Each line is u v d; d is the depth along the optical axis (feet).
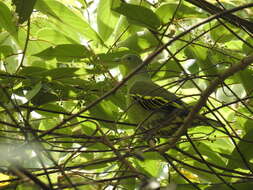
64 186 11.41
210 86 13.75
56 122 18.02
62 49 16.12
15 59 18.61
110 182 14.21
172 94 17.72
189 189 16.70
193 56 17.85
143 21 16.65
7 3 18.02
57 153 17.13
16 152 11.31
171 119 14.88
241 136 17.80
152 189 10.00
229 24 17.88
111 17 18.30
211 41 17.84
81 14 17.57
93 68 16.33
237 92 18.97
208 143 18.01
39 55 16.28
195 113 14.08
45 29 17.78
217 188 16.17
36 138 11.91
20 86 16.05
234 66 13.55
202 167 17.39
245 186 16.10
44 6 17.03
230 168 16.42
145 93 15.96
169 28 18.24
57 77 16.12
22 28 17.88
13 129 15.10
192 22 19.60
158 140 17.46
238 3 20.79
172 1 18.83
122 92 17.85
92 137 12.53
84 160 17.48
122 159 11.89
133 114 17.89
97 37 17.43
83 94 16.47
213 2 19.71
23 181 11.21
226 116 18.61
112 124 17.07
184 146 17.72
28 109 14.92
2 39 17.62
